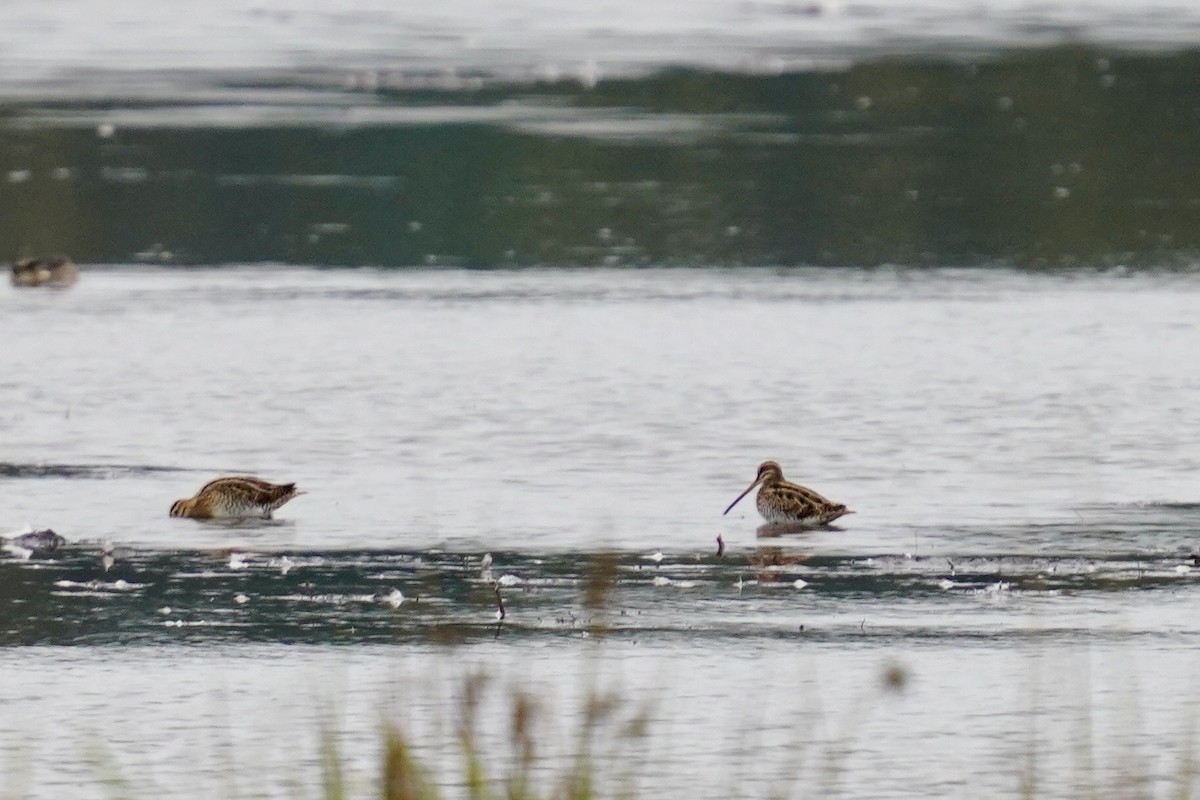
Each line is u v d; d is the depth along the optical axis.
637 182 50.59
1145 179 51.56
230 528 22.55
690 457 26.11
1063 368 31.50
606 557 15.45
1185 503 23.75
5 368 31.39
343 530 22.48
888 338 33.81
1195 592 20.05
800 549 21.72
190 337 33.75
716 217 46.22
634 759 15.58
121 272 40.28
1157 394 29.73
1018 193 49.41
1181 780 15.13
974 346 33.16
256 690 17.16
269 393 29.69
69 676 17.52
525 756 12.76
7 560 21.20
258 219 45.97
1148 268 40.66
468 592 20.02
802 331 34.44
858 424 27.92
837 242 43.47
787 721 16.42
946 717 16.55
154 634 18.70
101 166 52.59
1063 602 19.72
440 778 15.13
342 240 43.72
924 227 45.19
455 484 24.64
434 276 39.78
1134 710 16.66
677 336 33.94
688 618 19.19
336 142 56.28
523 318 35.50
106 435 27.22
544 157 54.06
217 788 15.02
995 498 24.00
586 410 28.70
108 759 15.58
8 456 26.02
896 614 19.31
